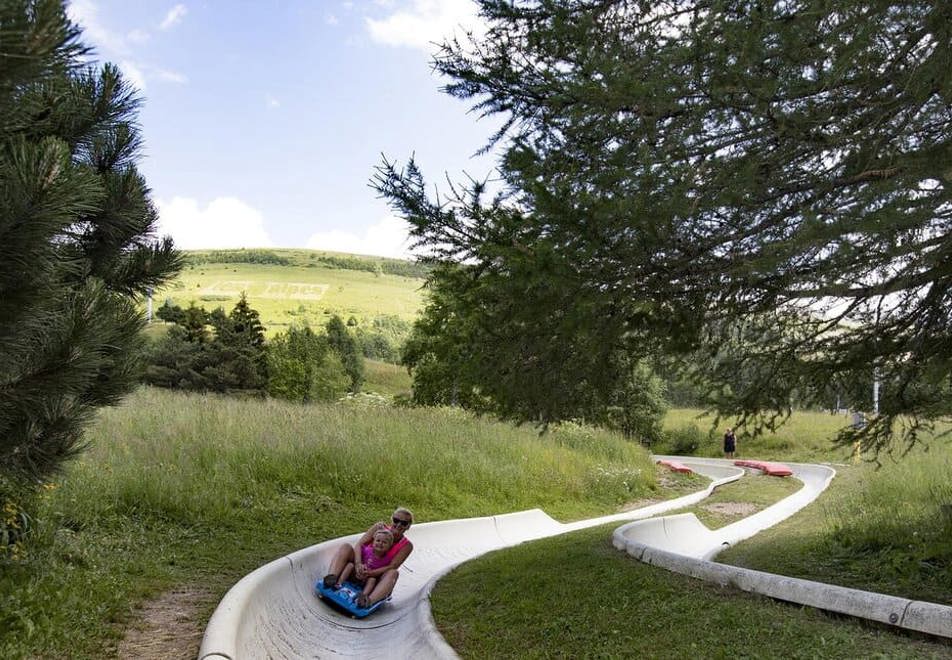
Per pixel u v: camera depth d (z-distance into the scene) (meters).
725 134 5.37
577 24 5.83
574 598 6.95
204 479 12.48
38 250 3.68
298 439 15.80
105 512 9.47
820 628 5.29
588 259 5.34
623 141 5.56
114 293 6.16
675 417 55.44
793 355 7.27
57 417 5.32
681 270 5.75
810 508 17.45
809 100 5.12
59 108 5.20
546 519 16.47
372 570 8.48
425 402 26.62
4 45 2.76
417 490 16.12
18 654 4.39
